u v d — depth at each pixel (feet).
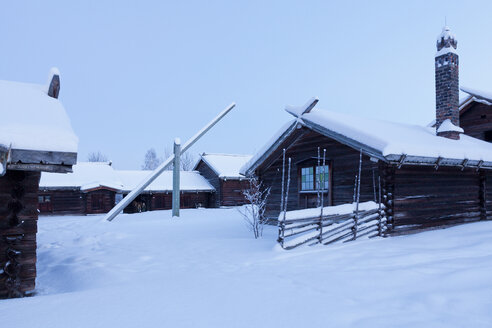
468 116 56.85
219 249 27.71
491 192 43.93
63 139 16.28
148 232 39.91
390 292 13.96
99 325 11.22
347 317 11.46
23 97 20.01
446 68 42.16
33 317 12.17
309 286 15.44
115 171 108.68
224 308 12.78
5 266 17.03
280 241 25.07
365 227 29.73
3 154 15.07
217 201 107.55
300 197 41.19
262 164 44.52
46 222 59.36
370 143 30.58
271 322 11.25
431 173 36.11
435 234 30.17
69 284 20.71
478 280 14.51
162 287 16.40
